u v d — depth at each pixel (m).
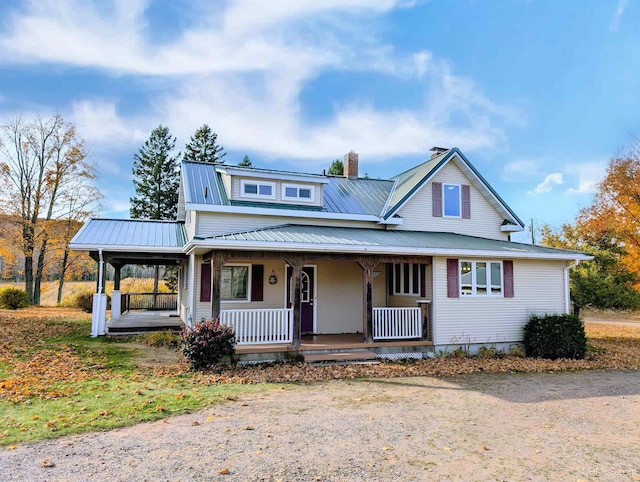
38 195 28.17
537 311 14.33
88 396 7.47
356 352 12.00
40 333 15.05
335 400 7.86
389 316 12.77
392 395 8.38
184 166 15.72
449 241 13.92
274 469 4.71
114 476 4.45
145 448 5.25
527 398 8.36
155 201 36.91
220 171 14.77
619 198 19.70
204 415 6.70
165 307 23.30
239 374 9.70
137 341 13.97
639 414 7.36
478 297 13.59
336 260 12.03
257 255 11.23
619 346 15.85
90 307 24.50
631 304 18.95
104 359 10.90
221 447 5.34
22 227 27.91
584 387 9.45
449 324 13.17
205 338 10.21
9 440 5.39
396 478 4.56
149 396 7.59
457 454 5.31
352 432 6.05
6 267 31.30
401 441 5.73
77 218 29.20
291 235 12.12
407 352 12.55
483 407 7.62
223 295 13.52
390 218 15.05
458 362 12.07
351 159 18.52
